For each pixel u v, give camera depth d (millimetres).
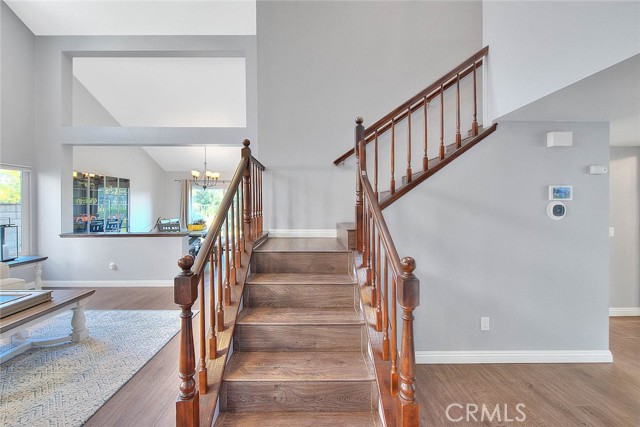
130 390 2197
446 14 3855
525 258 2797
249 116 4605
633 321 3799
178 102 6188
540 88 2135
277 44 3873
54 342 2871
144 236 4871
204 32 4512
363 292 2328
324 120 3881
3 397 2107
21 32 4445
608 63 1646
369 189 2389
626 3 1549
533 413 2131
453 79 3289
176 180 9523
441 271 2781
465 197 2770
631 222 3986
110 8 4285
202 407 1640
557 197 2766
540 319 2809
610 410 2160
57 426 1844
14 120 4387
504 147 2768
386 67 3867
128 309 3830
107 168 6926
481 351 2809
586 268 2801
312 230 3902
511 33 2443
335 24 3869
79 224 6074
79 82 5637
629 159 3975
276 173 3895
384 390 1732
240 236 2848
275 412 1809
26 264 4191
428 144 3770
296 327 2145
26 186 4633
